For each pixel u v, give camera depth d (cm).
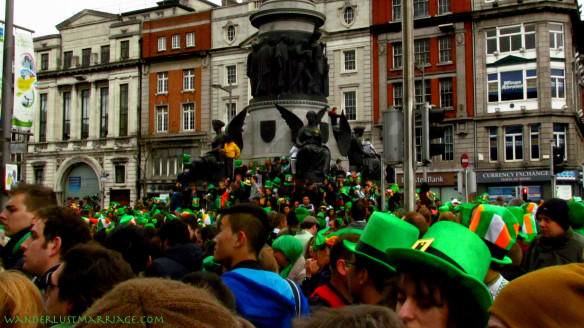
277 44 1998
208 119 5975
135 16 6731
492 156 4919
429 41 5147
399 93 5209
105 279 332
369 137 5250
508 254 582
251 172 1817
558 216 628
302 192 1548
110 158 6488
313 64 2009
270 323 409
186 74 6166
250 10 5772
